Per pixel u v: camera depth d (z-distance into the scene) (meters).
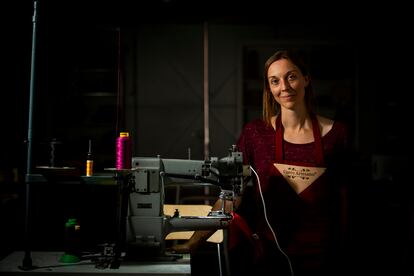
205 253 3.84
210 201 5.08
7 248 3.79
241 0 5.70
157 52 6.07
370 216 4.88
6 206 4.09
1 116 4.82
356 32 6.01
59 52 5.69
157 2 5.74
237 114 5.97
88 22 5.82
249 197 4.28
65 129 5.90
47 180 1.80
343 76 5.90
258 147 1.92
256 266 1.83
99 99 5.96
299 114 1.88
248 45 5.96
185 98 6.11
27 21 4.96
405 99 5.82
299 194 1.80
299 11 5.86
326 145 1.84
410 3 5.68
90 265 1.81
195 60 6.09
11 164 4.82
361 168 5.62
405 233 3.90
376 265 3.93
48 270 1.73
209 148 5.99
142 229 1.87
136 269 1.75
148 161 1.89
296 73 1.82
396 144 5.82
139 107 6.07
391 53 5.93
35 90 1.88
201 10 5.86
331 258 1.77
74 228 1.89
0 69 4.79
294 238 1.79
